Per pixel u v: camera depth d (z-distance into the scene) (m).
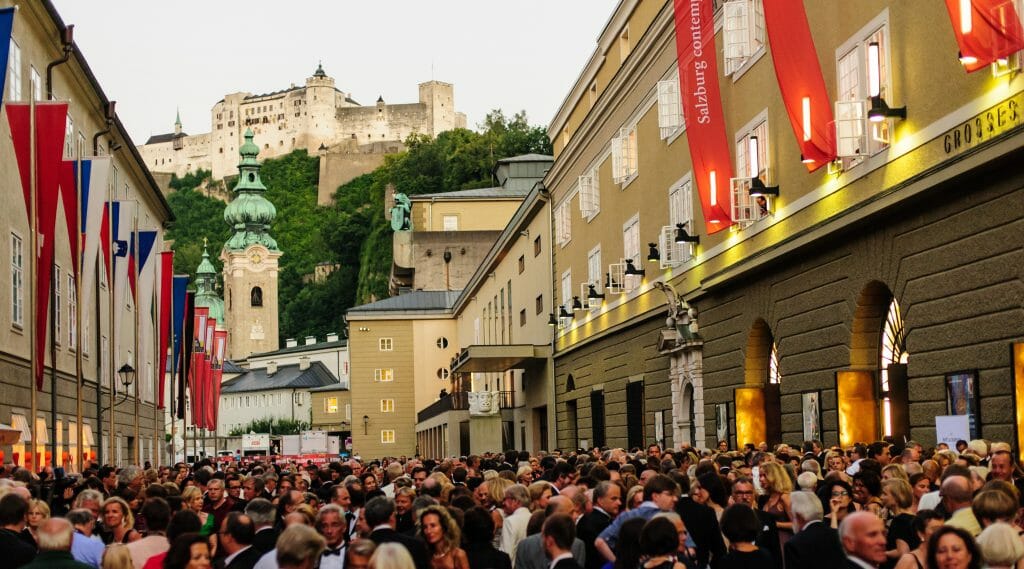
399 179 159.50
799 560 10.10
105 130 51.19
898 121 22.61
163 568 9.57
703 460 17.72
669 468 18.39
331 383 166.62
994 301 19.58
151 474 22.73
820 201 26.55
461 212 109.81
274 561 10.27
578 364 55.31
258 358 181.75
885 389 24.81
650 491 11.99
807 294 27.86
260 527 12.41
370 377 101.38
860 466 14.65
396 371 101.62
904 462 16.55
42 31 39.31
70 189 30.80
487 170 141.88
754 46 30.89
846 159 25.03
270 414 170.75
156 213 74.12
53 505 21.31
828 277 26.58
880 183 23.42
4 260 34.53
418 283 107.88
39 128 28.08
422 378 101.44
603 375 49.69
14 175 36.25
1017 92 18.34
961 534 8.29
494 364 66.19
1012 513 9.69
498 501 14.91
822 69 26.95
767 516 13.07
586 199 51.69
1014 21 17.61
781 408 29.78
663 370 40.25
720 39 34.25
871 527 9.08
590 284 50.94
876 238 24.06
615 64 47.66
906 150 22.27
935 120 21.12
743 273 31.14
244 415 176.25
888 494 11.79
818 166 25.20
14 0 35.06
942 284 21.31
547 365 62.00
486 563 11.67
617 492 12.88
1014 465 15.12
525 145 143.12
